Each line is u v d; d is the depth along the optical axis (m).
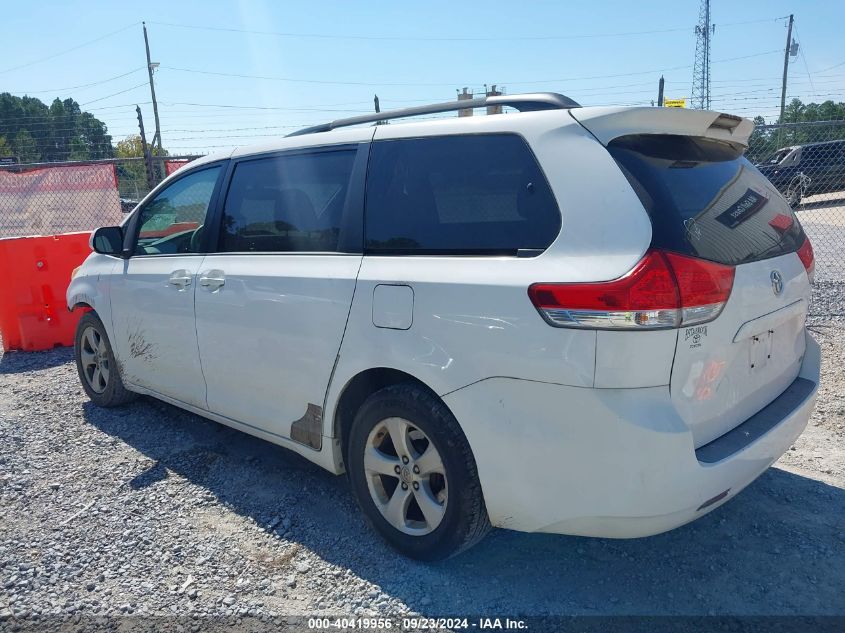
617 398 2.31
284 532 3.36
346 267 3.11
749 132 3.17
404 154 3.07
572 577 2.94
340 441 3.29
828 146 14.27
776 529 3.27
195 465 4.14
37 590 2.94
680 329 2.32
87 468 4.14
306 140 3.54
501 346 2.51
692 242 2.40
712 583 2.88
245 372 3.65
